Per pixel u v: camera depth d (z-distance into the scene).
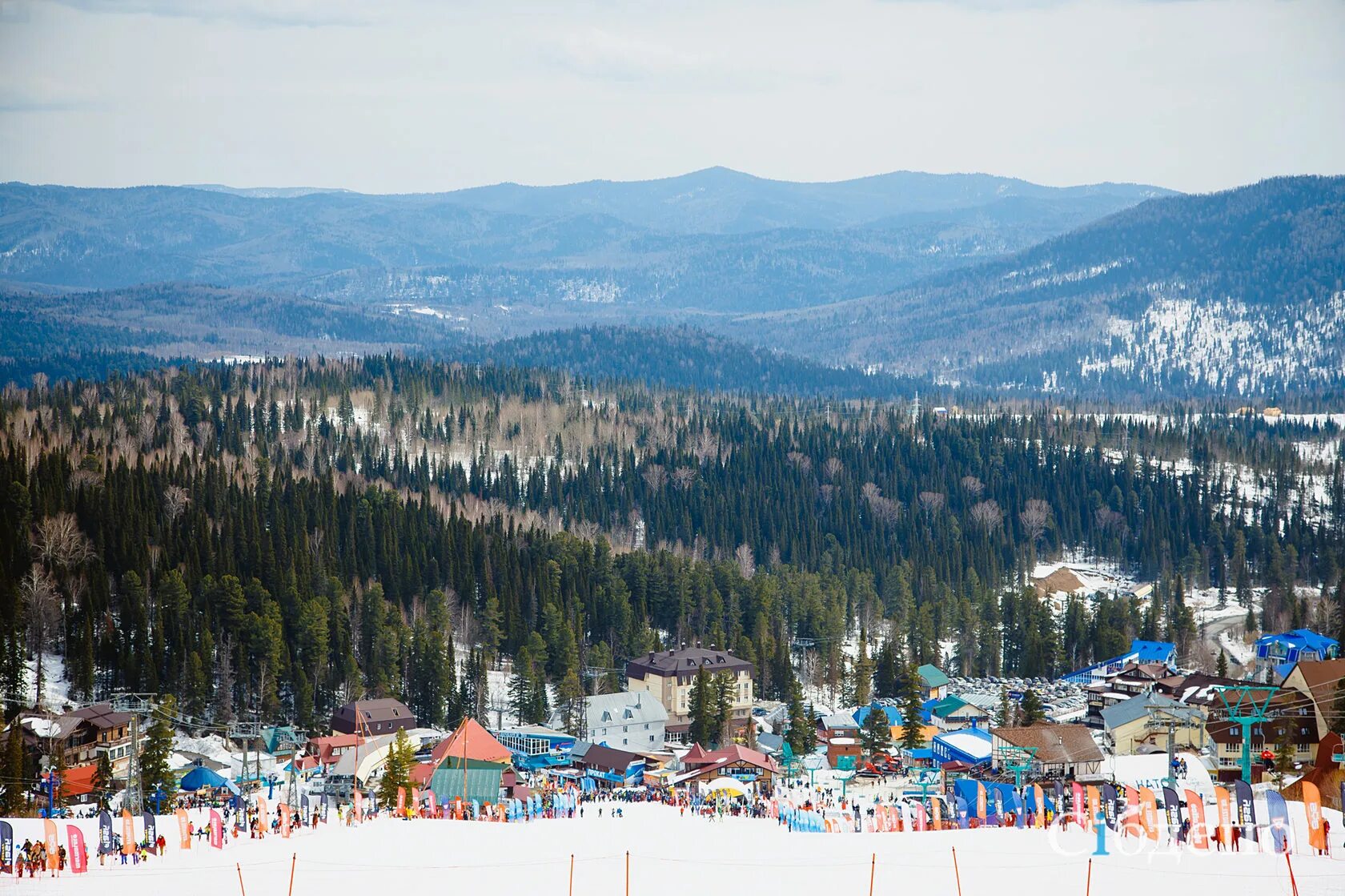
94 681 199.50
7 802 135.12
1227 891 86.81
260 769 177.00
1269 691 170.12
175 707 184.00
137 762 148.62
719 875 96.25
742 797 143.38
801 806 136.12
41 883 93.31
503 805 130.38
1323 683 174.50
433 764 160.88
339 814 121.94
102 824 100.44
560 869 98.56
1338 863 93.00
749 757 181.88
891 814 118.94
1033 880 91.69
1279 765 161.75
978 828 115.75
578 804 143.12
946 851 101.81
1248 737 153.50
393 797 140.75
